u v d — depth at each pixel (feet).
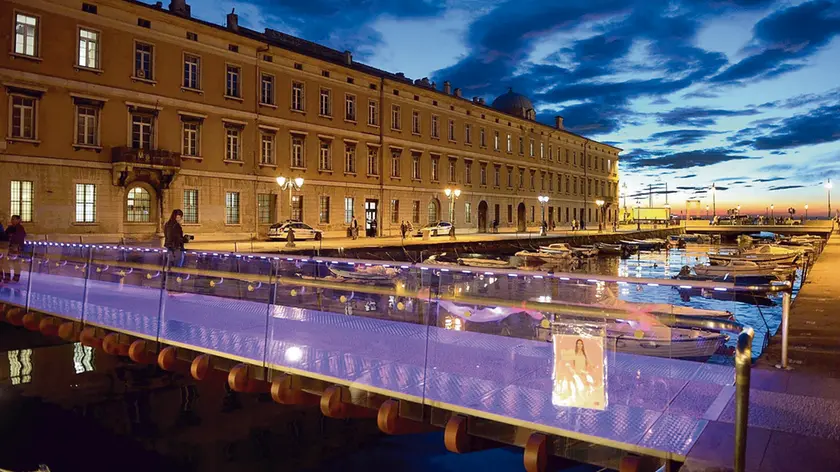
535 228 241.76
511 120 226.17
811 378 25.35
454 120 196.03
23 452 42.88
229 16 132.87
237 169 128.16
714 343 37.58
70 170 102.17
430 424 26.16
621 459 19.81
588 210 288.10
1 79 93.76
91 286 57.00
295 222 132.57
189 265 60.95
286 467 41.34
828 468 16.19
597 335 19.51
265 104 133.80
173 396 52.03
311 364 28.32
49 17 99.25
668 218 401.49
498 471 39.99
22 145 96.37
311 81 145.28
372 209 164.96
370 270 59.67
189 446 43.73
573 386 19.49
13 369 55.98
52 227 99.86
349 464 41.55
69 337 42.27
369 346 30.04
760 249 135.54
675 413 21.13
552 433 21.16
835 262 96.02
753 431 18.95
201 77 121.29
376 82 164.45
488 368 26.07
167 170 112.06
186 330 35.88
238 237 128.36
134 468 41.14
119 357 56.34
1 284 59.47
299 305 47.75
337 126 152.35
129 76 109.60
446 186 192.13
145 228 112.78
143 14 111.04
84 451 43.14
